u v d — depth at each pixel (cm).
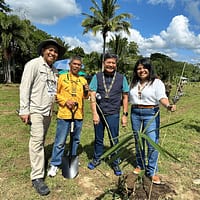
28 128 651
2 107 1035
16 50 3475
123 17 2388
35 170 339
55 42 329
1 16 3144
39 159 339
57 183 354
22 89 315
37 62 325
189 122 808
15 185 347
